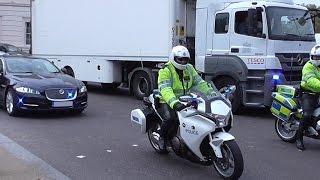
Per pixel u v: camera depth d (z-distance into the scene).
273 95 8.54
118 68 15.27
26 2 36.84
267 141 8.48
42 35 17.75
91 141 8.23
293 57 11.51
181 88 6.56
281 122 8.54
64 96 10.74
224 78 11.91
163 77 6.51
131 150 7.59
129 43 14.38
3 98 11.25
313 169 6.62
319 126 7.54
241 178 6.13
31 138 8.38
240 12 11.52
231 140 5.79
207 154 6.12
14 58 12.06
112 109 12.27
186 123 6.09
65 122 10.12
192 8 13.52
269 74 11.09
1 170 6.29
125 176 6.17
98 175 6.19
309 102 7.74
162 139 6.97
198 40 12.52
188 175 6.22
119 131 9.16
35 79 10.95
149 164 6.76
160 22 13.40
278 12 11.37
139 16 14.00
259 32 11.20
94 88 17.78
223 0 11.95
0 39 36.34
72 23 16.42
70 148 7.68
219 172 6.05
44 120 10.34
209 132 5.84
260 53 11.22
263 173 6.38
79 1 16.08
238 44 11.57
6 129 9.19
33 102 10.48
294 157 7.32
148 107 7.32
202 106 5.89
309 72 7.75
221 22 11.93
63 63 16.92
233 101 11.60
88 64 15.94
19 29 36.81
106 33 15.16
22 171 6.26
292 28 11.61
